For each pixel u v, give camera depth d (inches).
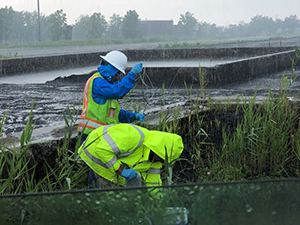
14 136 169.5
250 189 59.8
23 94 369.1
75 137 173.2
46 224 62.6
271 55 583.2
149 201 61.2
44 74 551.8
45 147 160.7
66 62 641.6
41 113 282.8
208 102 251.1
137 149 131.7
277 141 186.5
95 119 150.5
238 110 246.7
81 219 62.3
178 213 60.9
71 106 312.0
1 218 62.3
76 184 152.6
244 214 60.2
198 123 215.6
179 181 174.9
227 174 173.2
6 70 538.3
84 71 583.2
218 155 202.5
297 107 228.2
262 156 181.2
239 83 470.9
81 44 1822.1
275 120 205.2
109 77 152.9
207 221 60.9
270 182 59.4
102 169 133.6
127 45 1692.9
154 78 462.9
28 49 1341.0
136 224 61.9
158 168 139.3
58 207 62.1
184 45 1311.5
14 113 279.1
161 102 325.7
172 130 199.6
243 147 189.2
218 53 788.0
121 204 61.4
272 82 470.6
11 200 61.9
